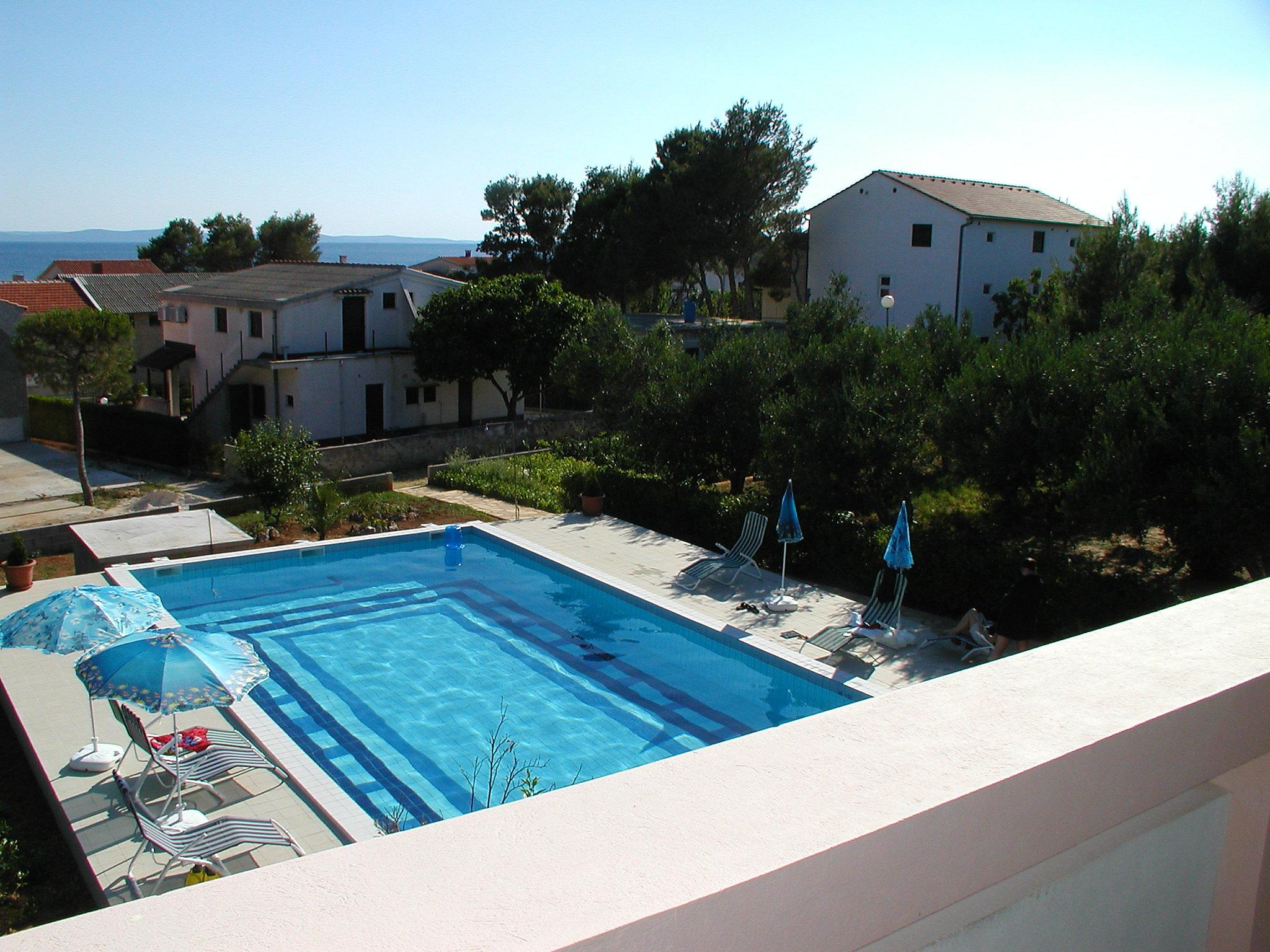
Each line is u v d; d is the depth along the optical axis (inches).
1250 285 1044.5
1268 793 84.0
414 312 1306.6
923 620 581.3
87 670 320.8
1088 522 546.0
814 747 61.4
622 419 986.7
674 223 1702.8
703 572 636.7
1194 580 556.7
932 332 868.0
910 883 56.1
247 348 1253.1
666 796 54.5
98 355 946.1
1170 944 82.1
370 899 43.9
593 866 47.2
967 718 66.4
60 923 41.3
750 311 1907.0
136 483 1043.9
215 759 352.8
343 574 668.7
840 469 657.0
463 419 1405.0
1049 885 68.7
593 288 1934.1
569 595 629.6
